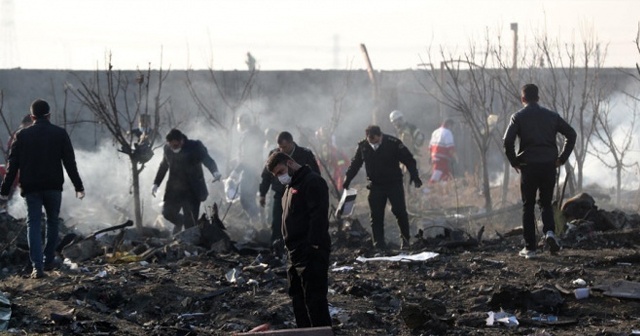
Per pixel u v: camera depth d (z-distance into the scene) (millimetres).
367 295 11945
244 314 10906
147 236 17047
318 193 8992
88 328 10172
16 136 13070
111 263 14234
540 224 17047
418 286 12289
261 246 15898
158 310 11391
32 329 10172
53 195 13133
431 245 15492
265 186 15508
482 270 13055
